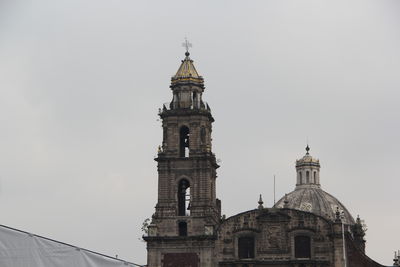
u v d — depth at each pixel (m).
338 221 197.75
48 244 86.94
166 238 197.00
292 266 196.88
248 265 197.25
